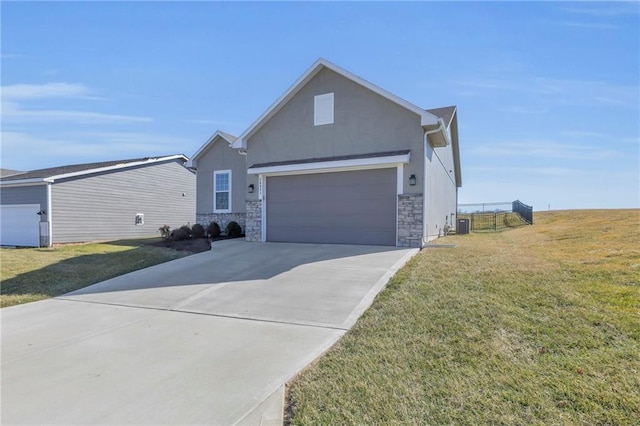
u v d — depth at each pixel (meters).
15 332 5.60
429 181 13.63
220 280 8.49
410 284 6.96
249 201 15.09
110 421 3.10
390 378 3.62
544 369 3.61
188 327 5.58
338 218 13.28
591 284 6.20
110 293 7.97
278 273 8.76
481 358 3.92
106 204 21.75
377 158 12.16
